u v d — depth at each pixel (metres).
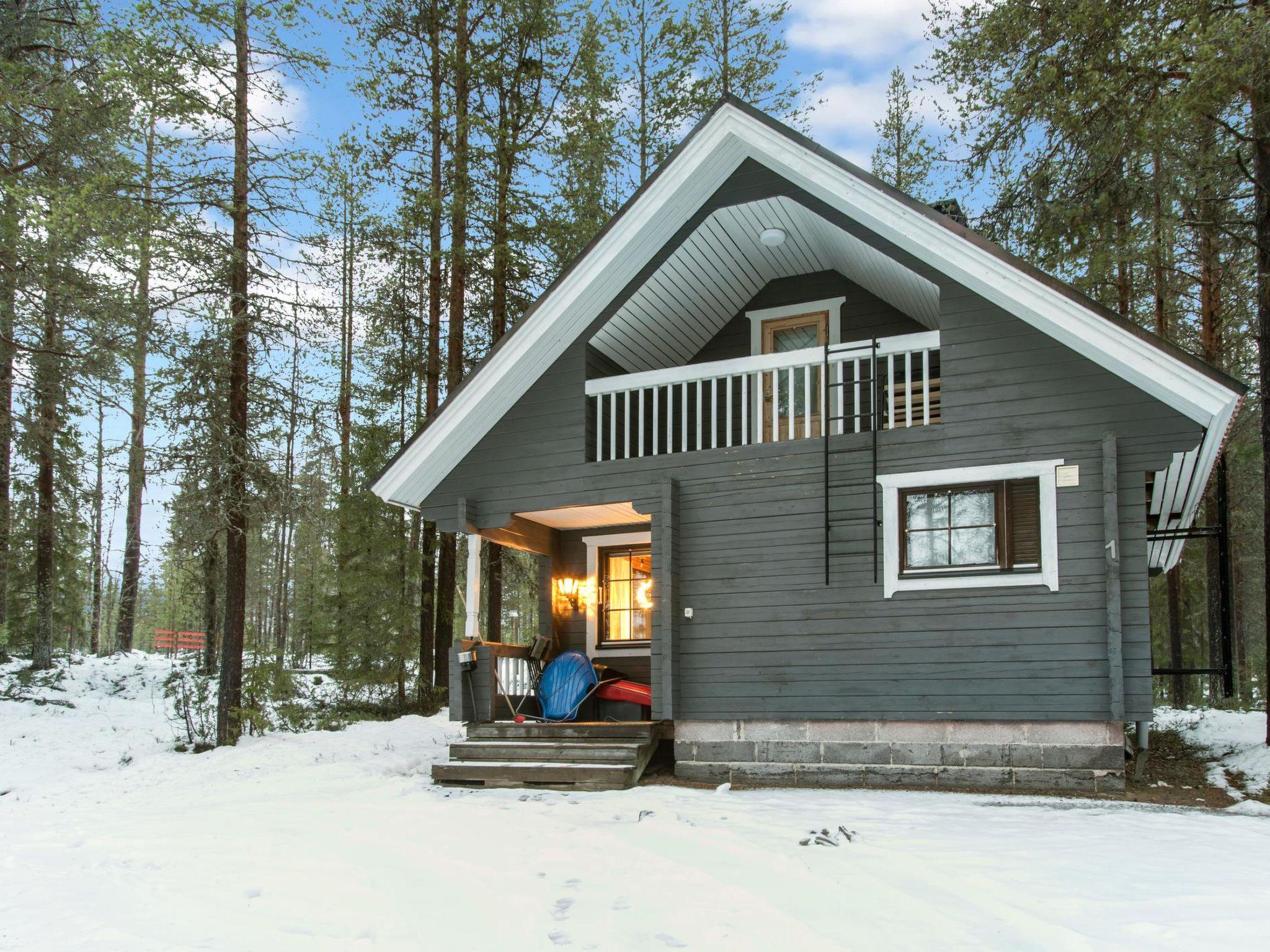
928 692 9.18
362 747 13.02
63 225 12.54
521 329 11.05
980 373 9.37
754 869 5.93
